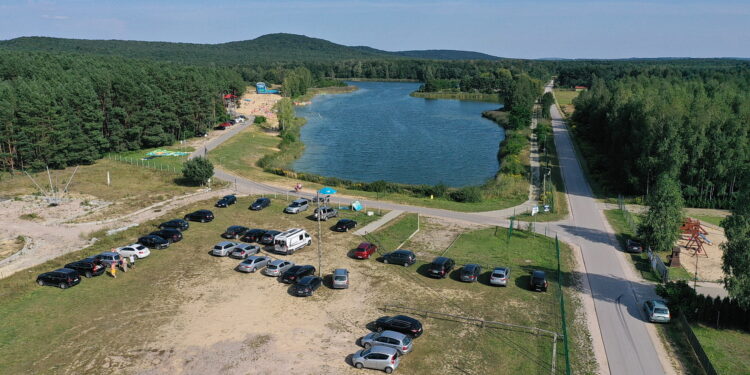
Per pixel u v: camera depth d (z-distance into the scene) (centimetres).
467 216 8094
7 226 7338
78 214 7919
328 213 7775
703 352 3947
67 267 5666
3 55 17012
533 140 15662
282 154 13438
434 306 4962
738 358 4088
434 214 8181
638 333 4459
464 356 4078
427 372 3869
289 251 6291
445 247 6631
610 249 6650
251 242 6744
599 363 3981
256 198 9006
